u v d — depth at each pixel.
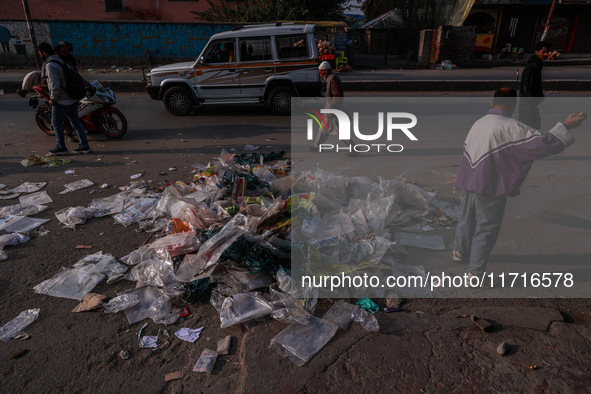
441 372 2.14
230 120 9.05
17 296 2.80
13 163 5.85
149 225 3.81
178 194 4.29
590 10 22.38
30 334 2.43
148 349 2.33
